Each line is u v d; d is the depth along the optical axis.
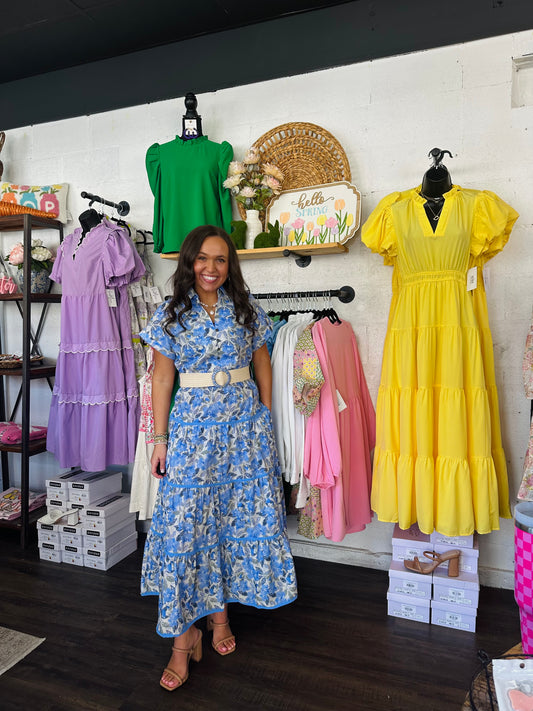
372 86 2.56
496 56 2.36
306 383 2.12
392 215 2.15
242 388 1.92
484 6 2.35
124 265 2.70
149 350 2.54
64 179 3.29
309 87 2.68
